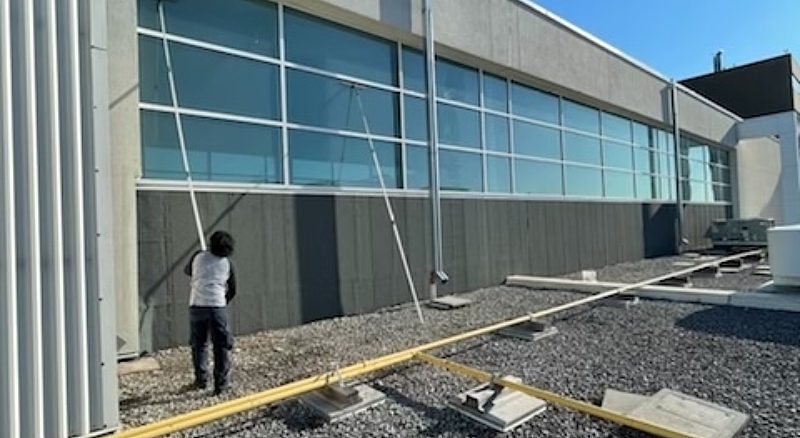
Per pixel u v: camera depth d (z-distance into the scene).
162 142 6.12
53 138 3.08
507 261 10.72
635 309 7.61
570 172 13.03
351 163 8.14
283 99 7.36
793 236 7.92
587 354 5.28
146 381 4.68
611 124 14.93
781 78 26.53
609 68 14.38
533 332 6.02
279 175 7.21
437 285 9.12
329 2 7.67
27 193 2.96
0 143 2.88
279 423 3.65
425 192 9.19
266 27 7.29
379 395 4.04
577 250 12.76
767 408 3.73
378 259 8.27
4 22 2.91
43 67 3.06
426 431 3.49
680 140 18.59
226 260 4.54
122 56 5.58
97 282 3.24
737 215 22.05
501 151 11.01
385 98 8.81
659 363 4.90
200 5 6.60
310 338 6.27
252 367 5.05
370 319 7.43
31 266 2.95
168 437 3.41
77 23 3.23
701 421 3.47
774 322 6.50
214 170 6.56
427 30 8.90
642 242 15.49
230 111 6.77
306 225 7.36
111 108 5.46
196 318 4.42
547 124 12.44
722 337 5.80
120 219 5.46
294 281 7.14
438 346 5.38
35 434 2.91
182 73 6.36
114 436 2.97
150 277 5.79
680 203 17.19
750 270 11.95
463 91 10.30
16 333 2.88
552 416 3.69
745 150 23.59
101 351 3.23
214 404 4.06
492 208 10.50
